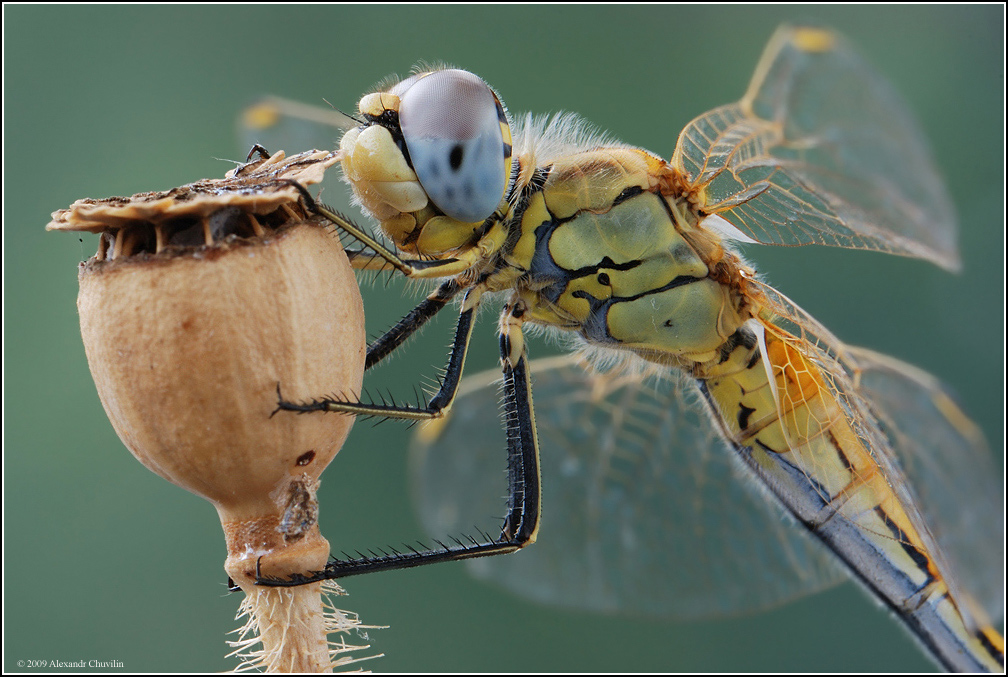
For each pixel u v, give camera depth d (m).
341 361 0.12
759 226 0.13
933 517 0.13
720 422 0.13
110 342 0.12
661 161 0.13
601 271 0.13
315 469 0.12
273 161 0.12
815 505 0.13
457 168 0.12
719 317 0.13
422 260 0.12
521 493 0.13
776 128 0.13
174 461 0.12
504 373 0.13
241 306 0.12
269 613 0.12
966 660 0.13
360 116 0.12
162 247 0.12
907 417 0.13
